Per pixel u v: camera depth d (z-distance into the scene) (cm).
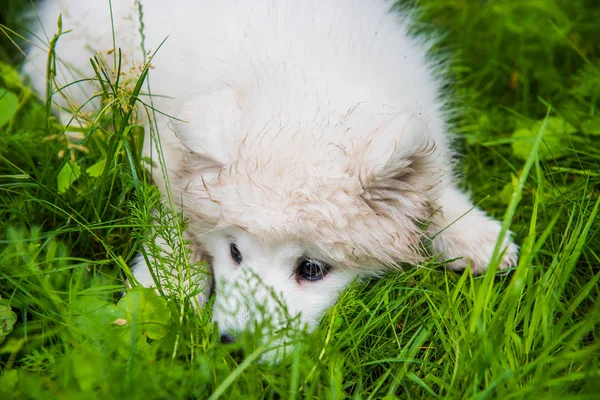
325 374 51
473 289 57
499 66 86
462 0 91
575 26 88
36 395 48
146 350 52
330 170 54
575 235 57
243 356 55
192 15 67
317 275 59
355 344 54
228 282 58
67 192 64
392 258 58
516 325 55
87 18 72
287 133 55
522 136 73
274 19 64
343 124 55
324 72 59
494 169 73
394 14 71
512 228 67
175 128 59
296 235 55
